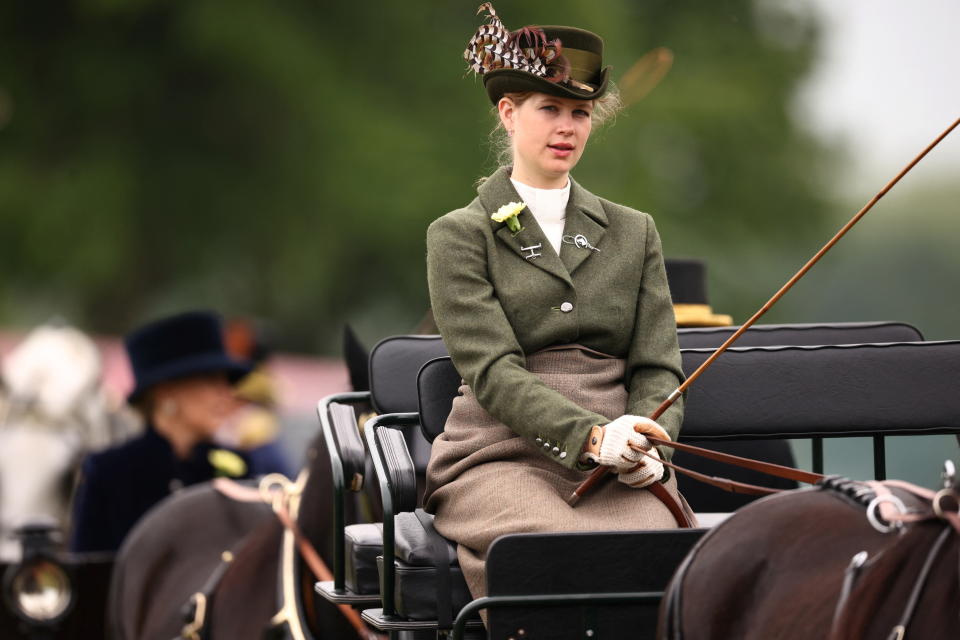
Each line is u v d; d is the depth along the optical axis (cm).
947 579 973
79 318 6450
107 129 6344
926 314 8906
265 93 6275
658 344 1372
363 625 1709
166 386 2572
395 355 1579
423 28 6525
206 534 2209
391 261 6366
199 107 6381
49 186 6234
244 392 2831
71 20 6469
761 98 7281
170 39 6306
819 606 1030
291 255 6256
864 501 1078
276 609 1880
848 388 1482
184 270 6306
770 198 7206
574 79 1360
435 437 1432
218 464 2388
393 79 6444
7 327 6725
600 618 1206
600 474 1300
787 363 1488
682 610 1104
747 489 1226
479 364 1321
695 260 1905
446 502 1353
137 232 6231
